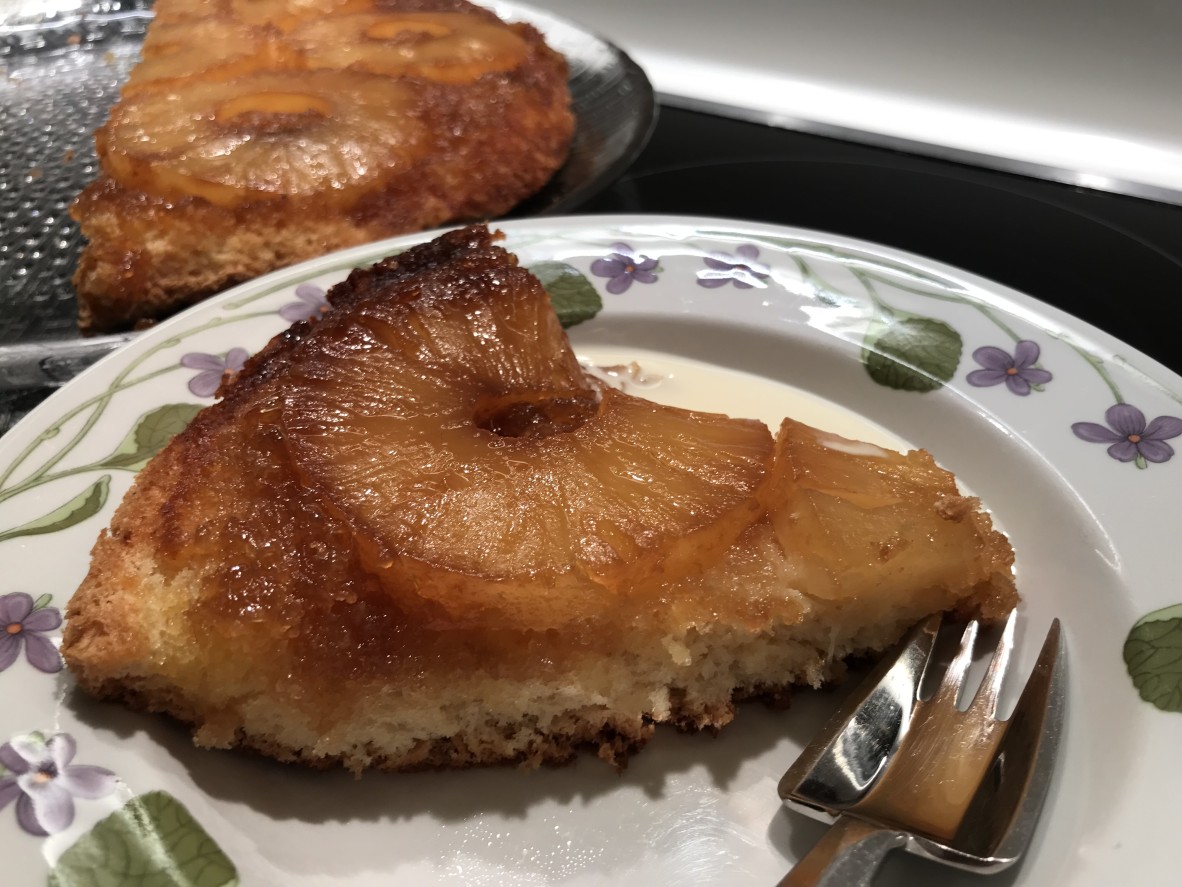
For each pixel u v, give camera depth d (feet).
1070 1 0.95
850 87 1.05
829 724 0.46
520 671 0.46
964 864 0.38
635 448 0.48
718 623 0.46
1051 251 0.83
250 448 0.49
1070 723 0.44
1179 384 0.57
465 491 0.45
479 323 0.54
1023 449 0.55
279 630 0.44
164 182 0.82
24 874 0.38
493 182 0.89
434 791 0.46
